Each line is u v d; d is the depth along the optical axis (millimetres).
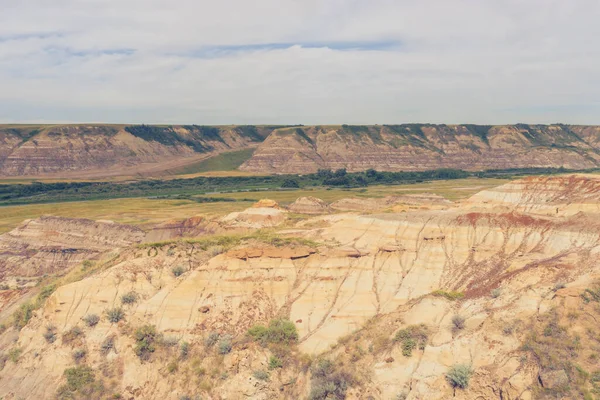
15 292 87562
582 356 41062
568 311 44781
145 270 66375
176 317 60188
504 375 42188
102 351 57281
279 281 64625
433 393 44062
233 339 57438
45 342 59812
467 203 107375
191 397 51906
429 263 66500
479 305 52188
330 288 64375
